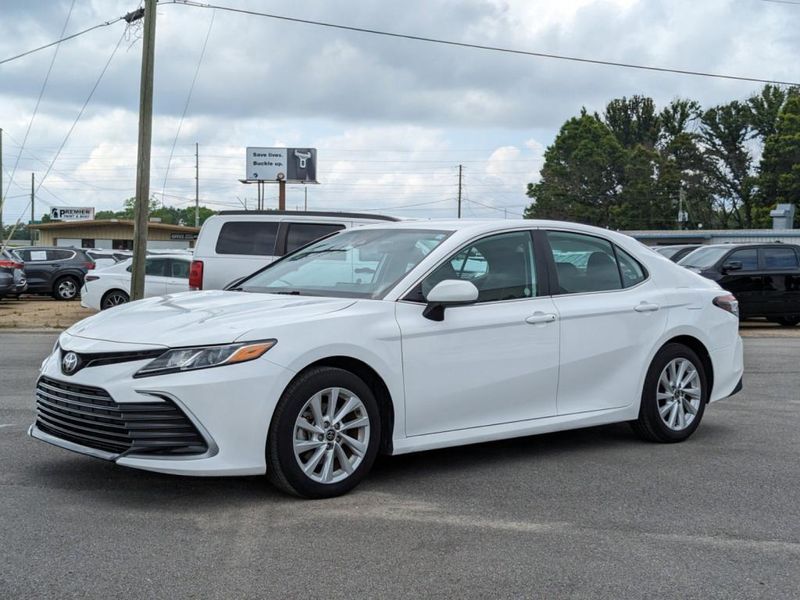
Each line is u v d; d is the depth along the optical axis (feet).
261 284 20.06
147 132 58.39
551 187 268.00
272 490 17.01
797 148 231.91
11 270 72.64
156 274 59.16
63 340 16.84
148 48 59.31
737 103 281.54
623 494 17.22
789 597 12.24
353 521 15.21
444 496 16.89
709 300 22.81
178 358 15.17
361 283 18.67
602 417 20.53
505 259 19.56
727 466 19.56
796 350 44.11
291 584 12.37
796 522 15.62
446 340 17.94
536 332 19.29
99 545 13.78
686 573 13.08
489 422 18.80
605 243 21.54
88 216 246.47
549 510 16.10
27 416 23.82
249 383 15.37
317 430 16.25
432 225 20.24
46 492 16.58
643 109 330.95
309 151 190.70
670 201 263.49
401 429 17.48
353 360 16.85
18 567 12.81
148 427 15.01
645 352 21.18
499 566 13.21
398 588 12.30
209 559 13.26
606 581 12.70
